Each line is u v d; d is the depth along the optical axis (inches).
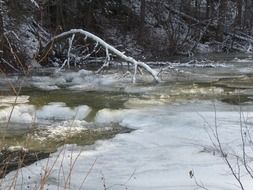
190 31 1168.8
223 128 358.9
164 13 1193.4
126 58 641.0
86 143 342.0
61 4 869.2
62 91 562.9
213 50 1214.3
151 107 459.5
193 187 239.3
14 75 660.7
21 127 394.3
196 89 569.6
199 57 1047.6
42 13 788.6
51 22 898.1
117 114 428.5
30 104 475.5
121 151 313.4
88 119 431.5
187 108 451.8
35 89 571.8
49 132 377.4
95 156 303.4
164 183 247.9
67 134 362.6
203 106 462.6
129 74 683.4
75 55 827.4
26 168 279.9
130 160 292.5
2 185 247.4
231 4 1294.3
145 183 249.1
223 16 1232.8
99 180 256.1
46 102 489.7
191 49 1104.8
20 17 697.6
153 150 312.3
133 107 461.1
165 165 279.3
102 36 1010.1
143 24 1072.8
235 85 601.0
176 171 266.2
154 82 628.1
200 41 1226.0
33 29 816.9
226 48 1224.8
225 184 241.8
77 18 944.9
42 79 649.6
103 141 343.9
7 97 507.8
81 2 935.0
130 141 338.6
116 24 1085.1
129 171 270.2
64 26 880.9
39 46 765.3
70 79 671.1
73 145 335.3
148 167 276.4
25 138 355.9
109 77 665.6
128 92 553.6
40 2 781.3
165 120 394.6
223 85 601.6
